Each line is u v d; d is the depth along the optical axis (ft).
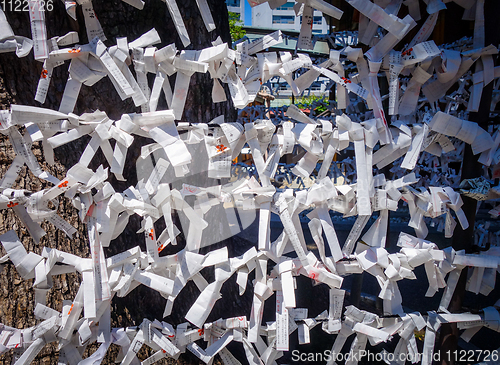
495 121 3.43
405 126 3.28
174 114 2.99
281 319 3.22
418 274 8.13
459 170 7.00
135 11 3.99
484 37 3.27
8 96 3.37
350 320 3.44
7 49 2.47
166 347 3.19
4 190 2.71
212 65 2.94
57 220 2.86
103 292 2.84
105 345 3.08
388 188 3.33
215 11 4.94
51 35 3.56
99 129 2.68
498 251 3.53
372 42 3.43
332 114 6.62
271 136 3.12
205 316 3.01
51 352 3.41
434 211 3.26
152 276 3.01
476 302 6.81
